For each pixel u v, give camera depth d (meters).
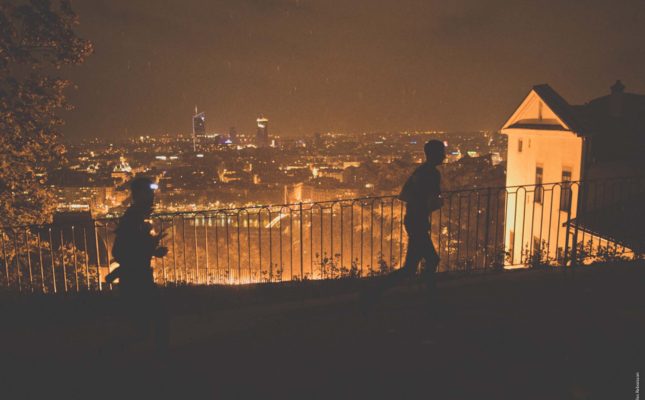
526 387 3.99
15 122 14.09
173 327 6.18
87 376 4.77
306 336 5.40
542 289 6.72
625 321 5.32
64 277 9.50
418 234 5.36
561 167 18.69
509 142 22.39
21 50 14.02
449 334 5.19
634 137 18.23
